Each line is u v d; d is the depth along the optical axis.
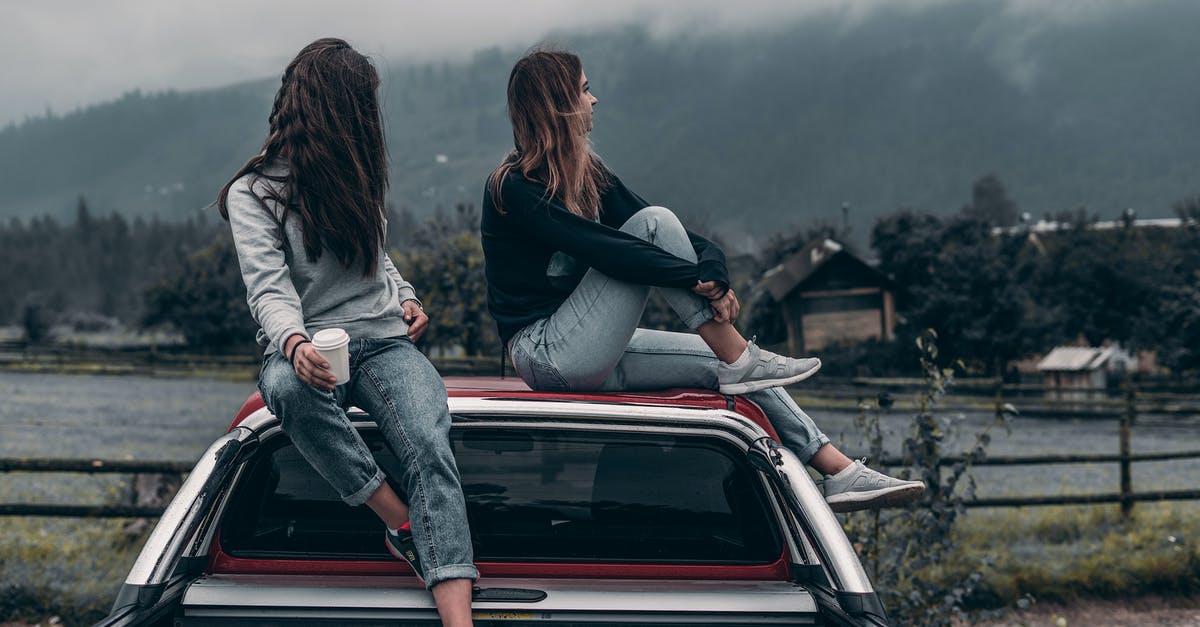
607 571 2.75
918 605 5.58
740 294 54.59
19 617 6.79
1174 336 44.97
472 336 24.48
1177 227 56.38
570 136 2.75
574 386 2.83
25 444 18.61
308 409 2.33
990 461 9.27
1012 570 7.90
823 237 62.19
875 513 5.54
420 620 2.46
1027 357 44.69
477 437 2.77
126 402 30.77
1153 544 8.74
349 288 2.49
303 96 2.41
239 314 57.25
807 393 27.47
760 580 2.76
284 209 2.41
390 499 2.43
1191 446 23.20
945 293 44.81
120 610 2.29
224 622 2.46
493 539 2.76
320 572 2.70
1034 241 55.31
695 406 2.78
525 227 2.73
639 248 2.62
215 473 2.52
